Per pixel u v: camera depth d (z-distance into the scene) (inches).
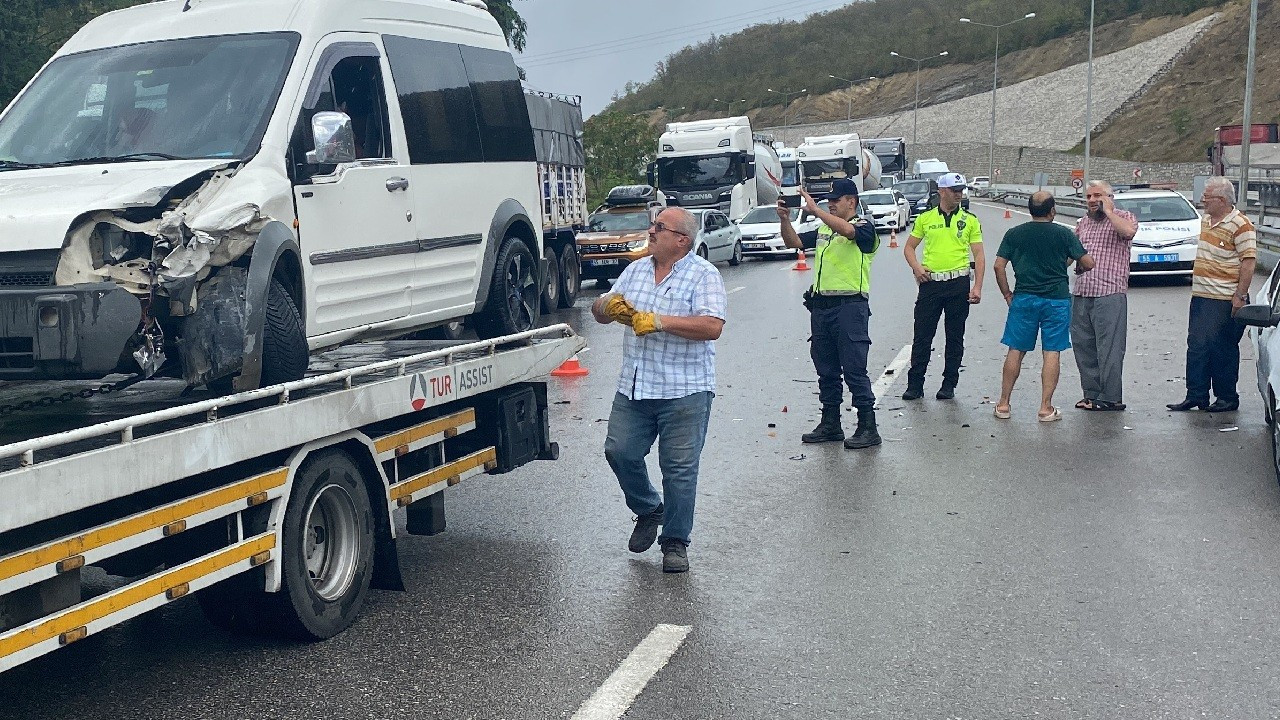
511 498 333.4
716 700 195.5
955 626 228.1
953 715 188.5
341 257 301.4
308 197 286.4
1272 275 406.9
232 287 240.7
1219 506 310.0
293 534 217.3
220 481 205.2
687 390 262.2
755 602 243.9
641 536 278.5
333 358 305.0
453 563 274.5
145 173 253.3
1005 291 426.9
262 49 298.5
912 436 405.1
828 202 383.6
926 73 5580.7
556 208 818.8
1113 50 4692.4
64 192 238.4
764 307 823.1
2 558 160.4
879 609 238.4
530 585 257.4
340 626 229.1
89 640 228.1
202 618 240.7
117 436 191.2
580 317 805.9
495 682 203.9
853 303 385.1
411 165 342.0
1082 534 287.6
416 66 355.6
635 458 269.3
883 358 579.2
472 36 397.7
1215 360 428.1
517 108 419.5
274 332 254.2
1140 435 397.7
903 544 282.4
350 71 320.8
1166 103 3875.5
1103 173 3558.1
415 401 254.7
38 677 209.5
